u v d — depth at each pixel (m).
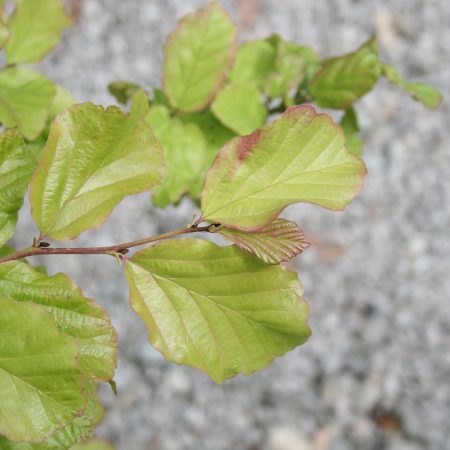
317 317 1.64
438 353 1.61
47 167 0.41
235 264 0.42
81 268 1.67
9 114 0.50
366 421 1.53
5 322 0.38
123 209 1.72
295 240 0.41
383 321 1.65
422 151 1.85
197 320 0.42
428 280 1.70
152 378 1.57
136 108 0.42
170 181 0.53
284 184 0.42
